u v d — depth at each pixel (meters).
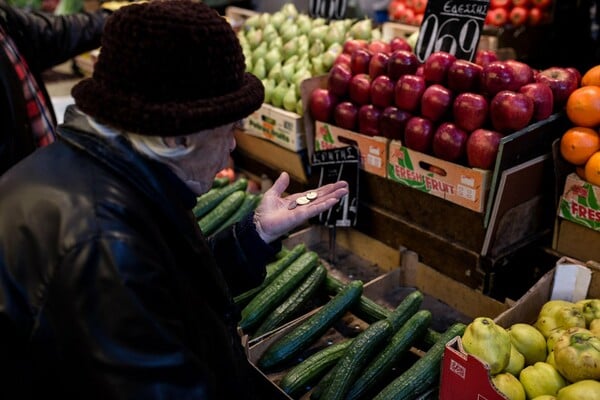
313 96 2.93
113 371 1.00
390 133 2.60
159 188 1.18
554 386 1.77
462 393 1.67
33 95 2.73
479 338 1.78
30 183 1.12
